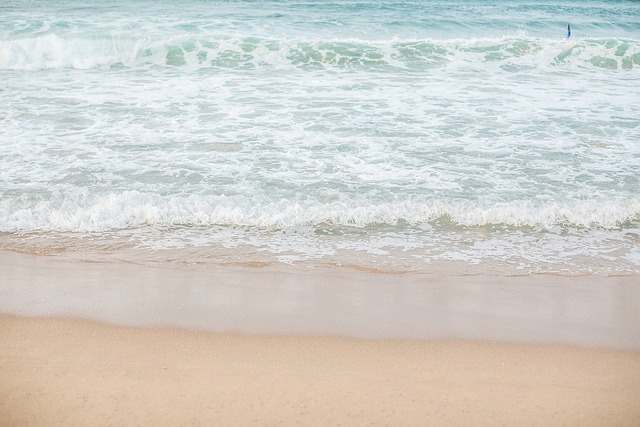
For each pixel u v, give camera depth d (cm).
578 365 434
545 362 436
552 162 839
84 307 502
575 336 474
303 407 377
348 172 798
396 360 435
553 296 538
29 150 841
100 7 2028
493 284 558
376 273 576
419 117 1005
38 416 363
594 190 758
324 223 679
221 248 620
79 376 404
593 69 1380
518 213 694
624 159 852
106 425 357
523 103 1091
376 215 690
